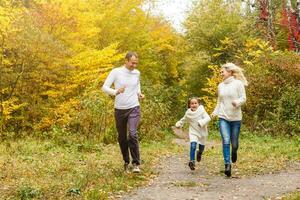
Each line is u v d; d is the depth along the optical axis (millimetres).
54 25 19547
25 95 18312
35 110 17969
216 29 31094
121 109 8578
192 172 9273
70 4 19312
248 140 17016
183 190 7352
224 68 8812
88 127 15195
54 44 18031
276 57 21656
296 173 9125
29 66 18062
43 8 19297
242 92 8680
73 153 11367
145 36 27344
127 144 8812
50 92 18219
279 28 29297
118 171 8617
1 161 9633
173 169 9695
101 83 19109
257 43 24141
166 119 20781
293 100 19219
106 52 18766
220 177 8633
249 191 7293
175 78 37219
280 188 7543
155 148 14258
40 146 12320
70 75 18703
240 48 29984
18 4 19484
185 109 33500
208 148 14625
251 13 31344
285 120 19109
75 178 7883
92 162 9797
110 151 12211
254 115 20312
